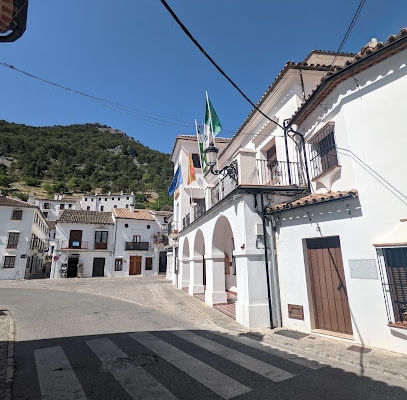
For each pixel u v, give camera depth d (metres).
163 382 4.04
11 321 8.55
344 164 6.46
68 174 86.94
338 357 4.95
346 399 3.47
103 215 35.72
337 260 6.44
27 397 3.63
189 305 11.43
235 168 9.32
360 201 5.89
